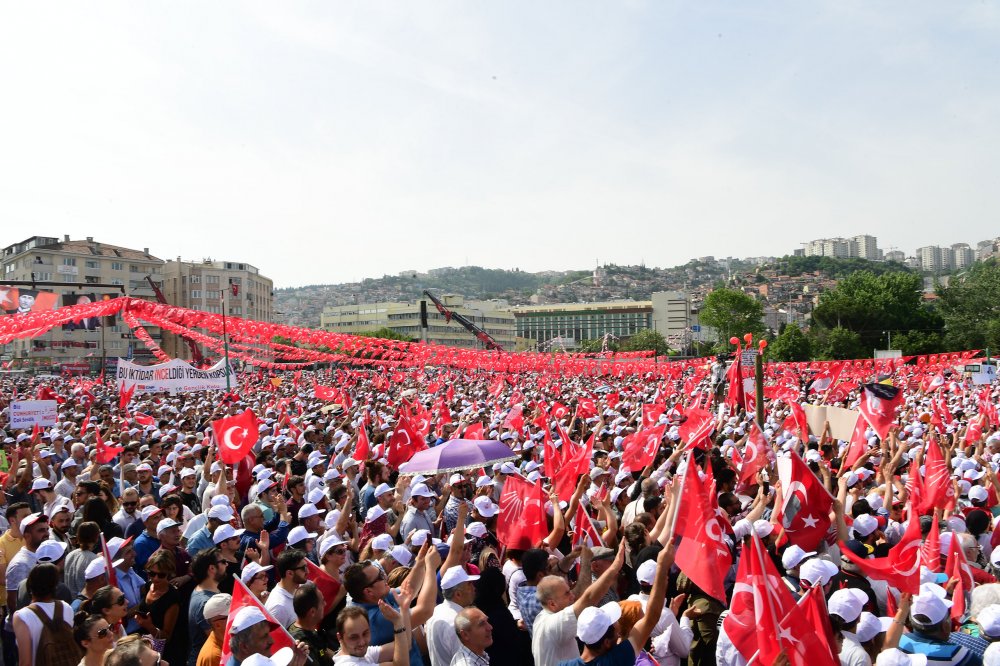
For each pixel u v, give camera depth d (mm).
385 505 12117
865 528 10578
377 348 37781
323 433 20750
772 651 6484
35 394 44594
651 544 9414
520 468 16359
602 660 6254
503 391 49031
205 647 7438
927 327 115062
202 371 33969
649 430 16891
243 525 11320
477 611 6832
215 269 139000
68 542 11359
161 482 16297
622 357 73500
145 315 26078
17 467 16188
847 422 28453
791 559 9086
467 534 9906
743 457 15336
